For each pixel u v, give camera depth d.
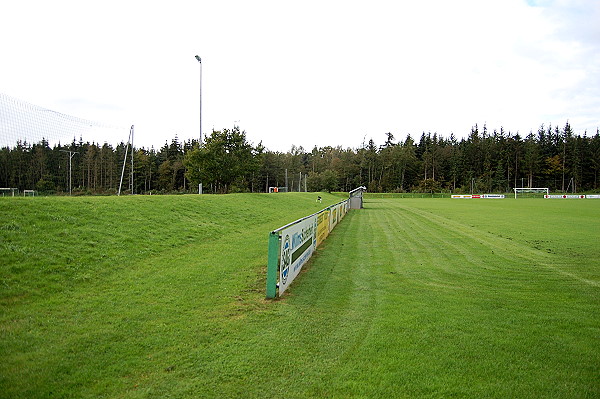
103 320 5.73
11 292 6.32
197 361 4.56
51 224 9.71
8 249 7.69
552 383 4.12
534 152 93.19
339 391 3.94
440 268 10.20
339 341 5.21
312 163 113.06
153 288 7.42
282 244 7.44
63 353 4.65
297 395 3.86
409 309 6.62
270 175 79.88
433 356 4.75
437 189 97.12
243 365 4.48
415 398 3.82
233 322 5.88
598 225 21.58
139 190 67.94
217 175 32.53
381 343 5.13
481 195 81.81
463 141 112.94
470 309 6.66
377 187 101.88
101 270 8.16
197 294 7.21
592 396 3.89
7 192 30.45
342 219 25.31
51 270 7.47
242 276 8.67
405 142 112.75
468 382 4.13
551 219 25.44
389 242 14.84
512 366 4.50
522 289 8.12
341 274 9.38
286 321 5.96
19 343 4.84
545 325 5.89
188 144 80.19
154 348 4.88
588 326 5.87
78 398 3.76
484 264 10.76
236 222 17.42
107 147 63.62
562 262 11.11
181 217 14.92
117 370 4.31
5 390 3.83
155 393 3.87
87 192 40.62
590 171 93.81
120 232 10.91
